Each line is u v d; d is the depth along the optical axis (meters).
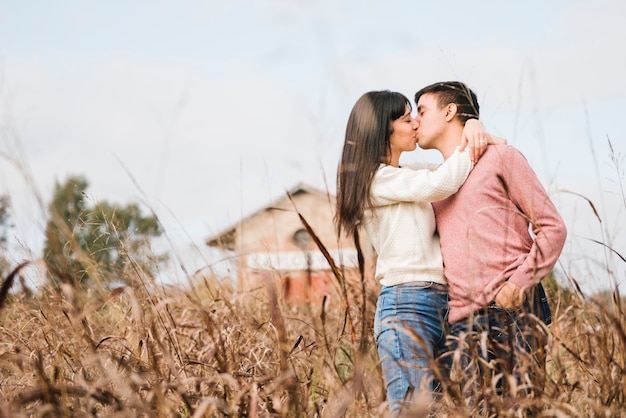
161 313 3.05
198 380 2.40
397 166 3.27
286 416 2.41
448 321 2.98
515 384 2.35
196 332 3.25
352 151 3.11
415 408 2.27
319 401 2.75
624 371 2.42
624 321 2.55
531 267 2.84
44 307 2.90
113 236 3.01
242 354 2.84
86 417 2.23
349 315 2.73
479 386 2.60
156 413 2.37
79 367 2.67
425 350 2.46
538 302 2.92
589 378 2.67
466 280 2.94
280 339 2.40
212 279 3.66
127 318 2.99
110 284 3.23
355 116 3.16
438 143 3.35
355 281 3.86
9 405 2.21
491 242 2.94
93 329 3.04
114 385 2.66
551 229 2.88
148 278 3.14
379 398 2.50
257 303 3.56
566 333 2.99
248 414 2.45
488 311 2.88
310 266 3.45
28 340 3.02
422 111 3.35
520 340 2.83
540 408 2.37
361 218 3.05
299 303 3.82
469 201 3.01
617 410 2.38
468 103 3.31
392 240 3.03
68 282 2.48
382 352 2.92
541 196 2.94
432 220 3.08
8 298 3.11
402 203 3.04
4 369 2.88
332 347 2.80
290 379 2.38
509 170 2.97
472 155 3.04
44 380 2.25
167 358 2.48
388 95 3.21
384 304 3.00
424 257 2.98
